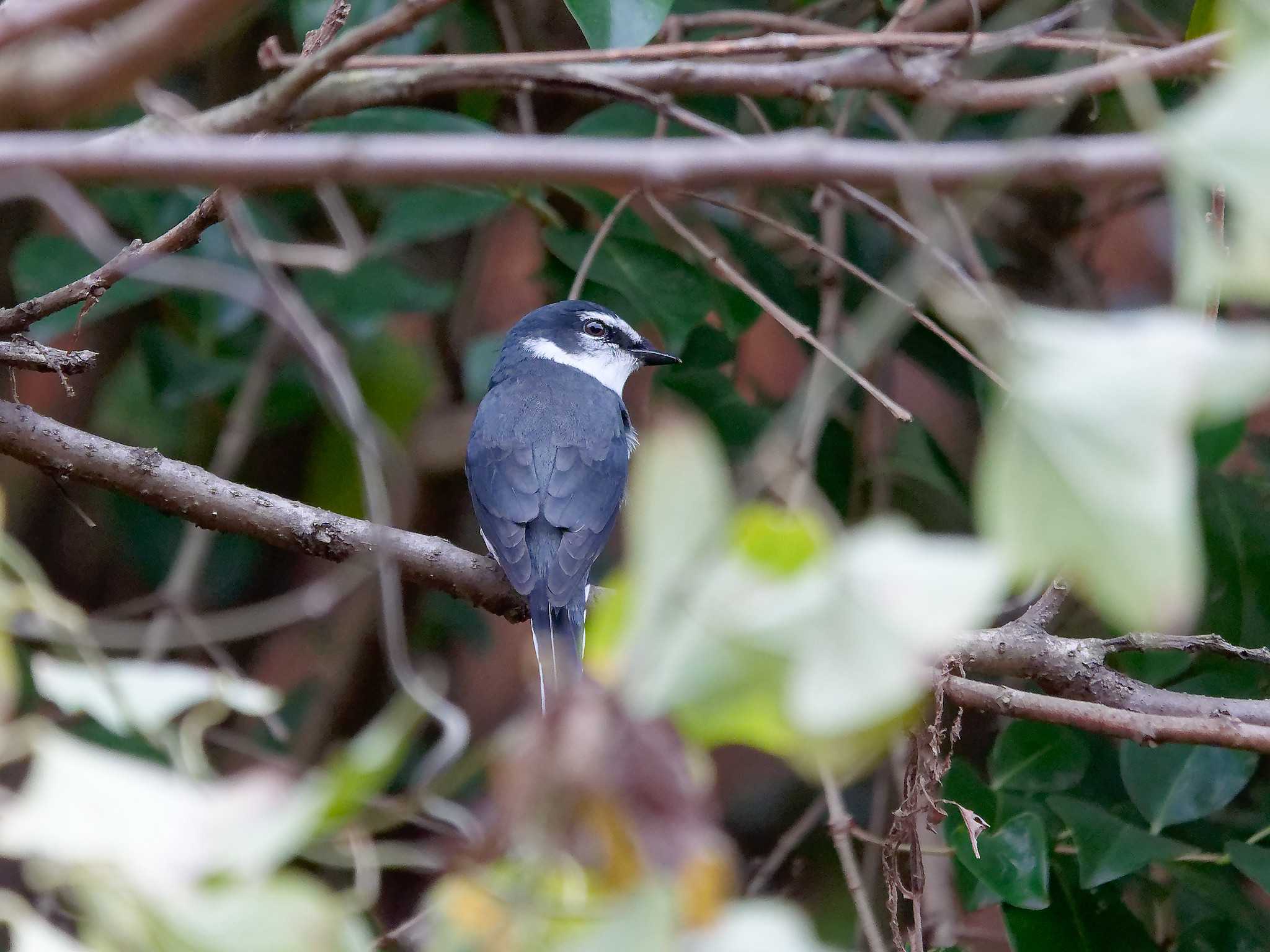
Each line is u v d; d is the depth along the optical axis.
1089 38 8.66
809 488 8.58
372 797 3.09
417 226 9.53
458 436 13.08
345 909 2.80
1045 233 11.55
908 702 2.16
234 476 12.77
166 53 3.93
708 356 10.40
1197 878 7.52
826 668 2.17
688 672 2.24
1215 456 7.88
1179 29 10.65
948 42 7.20
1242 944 7.81
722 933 2.58
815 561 2.22
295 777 8.98
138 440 12.45
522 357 10.80
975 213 7.78
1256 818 8.35
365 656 12.47
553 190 10.88
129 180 3.24
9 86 3.99
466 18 11.40
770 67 7.71
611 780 2.62
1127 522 2.03
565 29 11.82
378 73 7.93
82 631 3.68
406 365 11.77
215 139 3.47
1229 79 2.35
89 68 3.97
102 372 12.48
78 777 2.75
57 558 12.80
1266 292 2.29
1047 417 2.09
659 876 2.59
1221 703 6.66
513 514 9.55
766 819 12.40
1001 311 5.39
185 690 3.71
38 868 2.88
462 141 3.07
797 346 10.48
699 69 7.80
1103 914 7.59
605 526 9.69
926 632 2.14
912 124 9.83
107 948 2.64
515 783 2.70
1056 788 7.77
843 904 10.39
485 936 2.68
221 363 10.91
